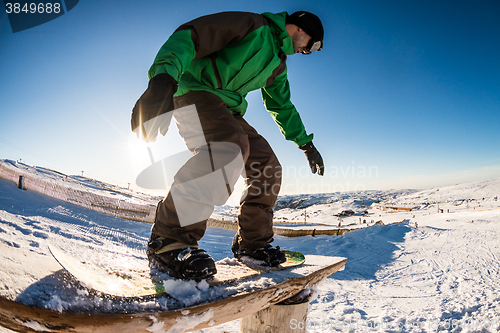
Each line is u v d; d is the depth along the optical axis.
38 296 0.43
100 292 0.51
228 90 1.08
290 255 1.30
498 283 3.38
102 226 4.93
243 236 1.15
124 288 0.58
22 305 0.41
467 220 11.78
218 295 0.65
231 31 0.99
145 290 0.58
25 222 2.94
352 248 6.30
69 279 0.51
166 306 0.55
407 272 4.19
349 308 2.48
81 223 4.81
